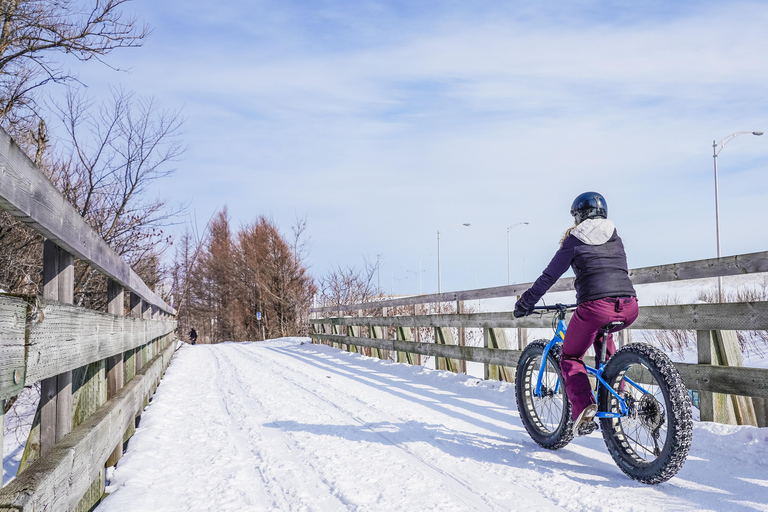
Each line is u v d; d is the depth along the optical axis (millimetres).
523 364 4574
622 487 3295
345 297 28750
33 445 2598
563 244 3832
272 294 35531
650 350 3342
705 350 4398
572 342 3795
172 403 6613
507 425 5180
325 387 7750
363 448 4410
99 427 3029
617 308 3588
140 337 5551
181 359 13133
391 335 13875
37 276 8922
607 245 3705
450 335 8867
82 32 8789
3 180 1726
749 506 2879
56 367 2238
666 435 3152
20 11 8555
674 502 2998
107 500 3242
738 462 3604
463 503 3137
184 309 46250
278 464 4012
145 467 3924
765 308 3930
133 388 4750
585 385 3697
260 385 8070
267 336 36250
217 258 44656
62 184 10555
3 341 1693
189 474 3822
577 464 3832
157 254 13648
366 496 3295
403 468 3842
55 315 2221
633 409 3408
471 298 7953
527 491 3301
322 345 16047
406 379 8547
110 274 3820
